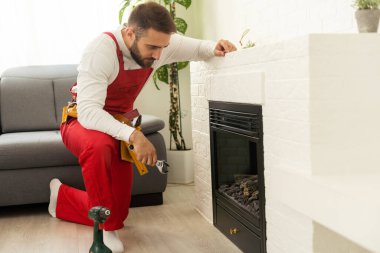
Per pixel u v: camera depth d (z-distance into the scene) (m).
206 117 2.72
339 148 1.57
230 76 2.25
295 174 1.58
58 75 3.79
